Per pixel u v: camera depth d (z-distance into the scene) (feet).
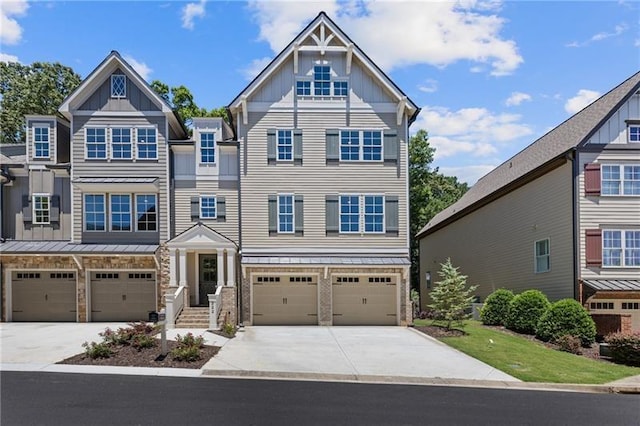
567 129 86.07
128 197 79.41
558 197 74.90
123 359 47.47
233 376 43.21
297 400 35.29
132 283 80.53
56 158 82.23
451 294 69.41
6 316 79.20
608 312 70.79
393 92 79.41
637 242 70.44
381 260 78.07
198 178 80.48
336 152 79.77
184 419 30.17
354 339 63.31
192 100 127.03
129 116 79.66
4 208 81.15
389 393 38.34
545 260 78.95
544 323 65.21
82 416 30.58
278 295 79.36
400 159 80.33
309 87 80.43
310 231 79.10
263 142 79.66
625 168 71.05
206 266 80.38
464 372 45.98
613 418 32.76
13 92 132.05
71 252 75.51
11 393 36.09
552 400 37.73
